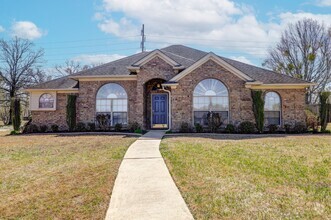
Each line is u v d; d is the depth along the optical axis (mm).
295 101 19531
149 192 5449
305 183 6098
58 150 11094
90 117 20062
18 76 40656
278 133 17734
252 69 21625
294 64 38531
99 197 5230
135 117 19750
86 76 19938
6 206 4949
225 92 18359
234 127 17781
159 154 9578
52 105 21109
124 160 8609
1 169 7891
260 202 4863
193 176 6559
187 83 18375
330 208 4625
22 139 15578
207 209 4547
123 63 22203
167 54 20703
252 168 7391
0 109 43000
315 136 15445
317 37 37375
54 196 5383
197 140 13234
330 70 36688
